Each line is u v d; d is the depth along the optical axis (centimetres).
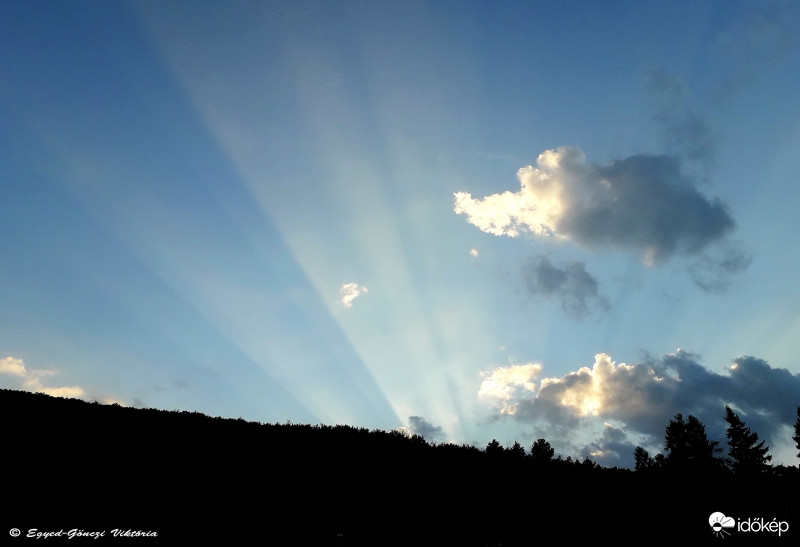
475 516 1973
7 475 1708
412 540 1670
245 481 2034
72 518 1508
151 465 2033
